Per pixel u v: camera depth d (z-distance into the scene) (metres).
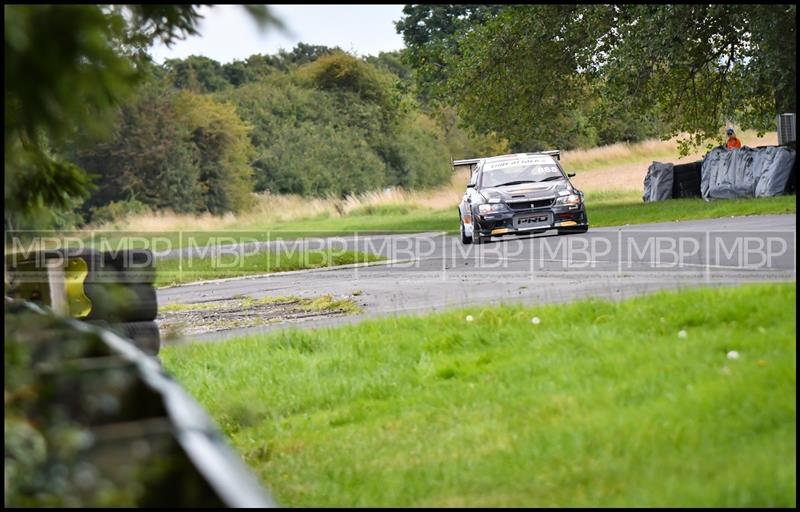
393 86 151.50
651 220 94.50
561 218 86.75
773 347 24.09
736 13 108.00
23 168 19.81
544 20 123.31
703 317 28.98
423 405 26.78
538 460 19.94
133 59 20.11
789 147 106.62
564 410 22.78
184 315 54.62
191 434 11.48
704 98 127.00
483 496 18.66
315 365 33.38
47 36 12.28
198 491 11.01
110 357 14.05
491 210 87.19
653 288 43.38
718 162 111.94
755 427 19.03
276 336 38.78
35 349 13.74
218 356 37.12
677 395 21.55
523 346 31.09
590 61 126.38
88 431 12.08
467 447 21.92
